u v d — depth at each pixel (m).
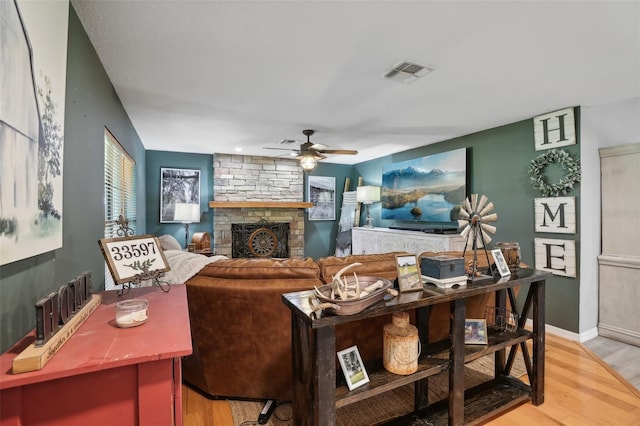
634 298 3.13
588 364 2.66
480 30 1.81
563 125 3.24
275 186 6.17
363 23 1.74
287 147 5.09
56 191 1.26
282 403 2.07
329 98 2.90
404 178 5.32
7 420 0.81
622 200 3.23
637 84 2.60
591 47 1.99
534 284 2.08
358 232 5.97
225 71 2.33
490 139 4.02
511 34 1.85
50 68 1.19
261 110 3.23
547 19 1.70
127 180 3.39
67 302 1.04
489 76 2.43
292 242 6.28
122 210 3.12
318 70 2.32
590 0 1.54
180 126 3.81
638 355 2.90
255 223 5.97
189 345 0.96
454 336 1.69
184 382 2.33
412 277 1.69
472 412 1.88
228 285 1.88
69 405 0.86
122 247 1.41
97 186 2.02
